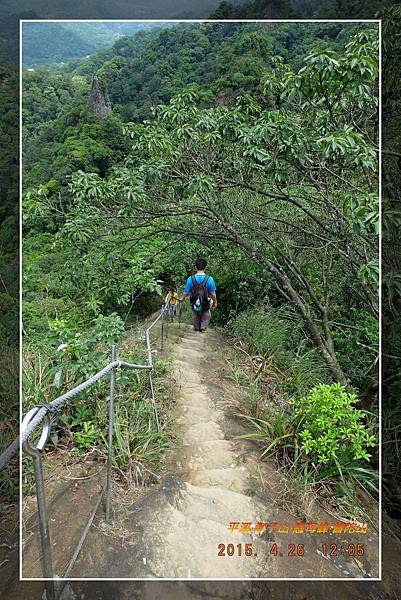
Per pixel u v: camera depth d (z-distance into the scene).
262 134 3.68
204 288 6.80
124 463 2.60
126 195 4.23
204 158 4.73
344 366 5.27
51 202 4.86
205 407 3.72
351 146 3.29
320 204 4.64
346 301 6.07
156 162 4.58
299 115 4.07
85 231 4.70
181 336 6.69
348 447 2.86
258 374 4.49
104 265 5.29
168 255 7.03
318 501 2.65
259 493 2.63
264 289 7.21
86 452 2.72
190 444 3.07
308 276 5.97
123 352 4.51
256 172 4.64
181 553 2.06
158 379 4.04
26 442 1.42
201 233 5.26
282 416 3.25
